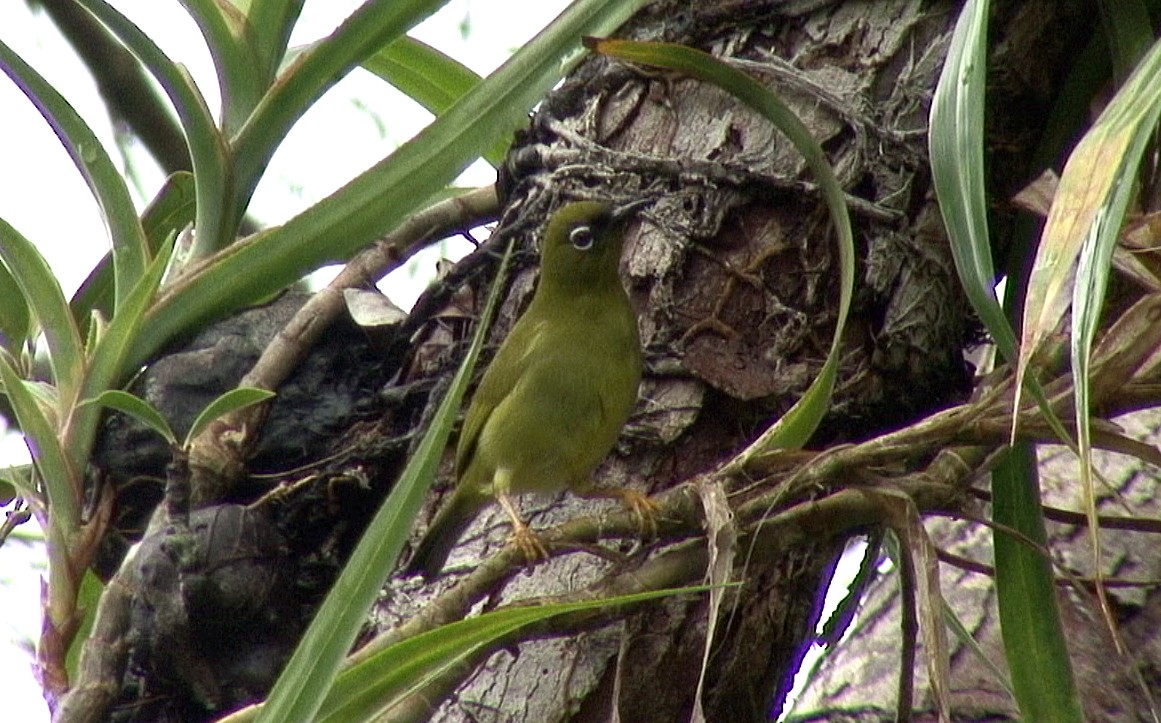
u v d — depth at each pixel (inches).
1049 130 302.4
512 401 294.4
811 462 231.9
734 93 264.1
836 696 360.8
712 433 280.2
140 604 277.1
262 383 307.6
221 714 283.3
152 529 282.7
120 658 273.0
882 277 279.1
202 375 312.7
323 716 210.7
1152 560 353.7
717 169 284.0
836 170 283.4
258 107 302.0
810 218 280.8
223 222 304.2
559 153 304.2
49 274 281.3
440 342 320.5
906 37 290.4
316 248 288.7
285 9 305.7
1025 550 256.2
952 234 220.7
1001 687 343.3
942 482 241.0
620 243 292.4
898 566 284.5
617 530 241.0
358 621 195.8
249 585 282.4
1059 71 300.8
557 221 296.0
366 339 320.2
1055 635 253.6
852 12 293.3
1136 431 381.1
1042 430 225.9
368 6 297.0
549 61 289.3
